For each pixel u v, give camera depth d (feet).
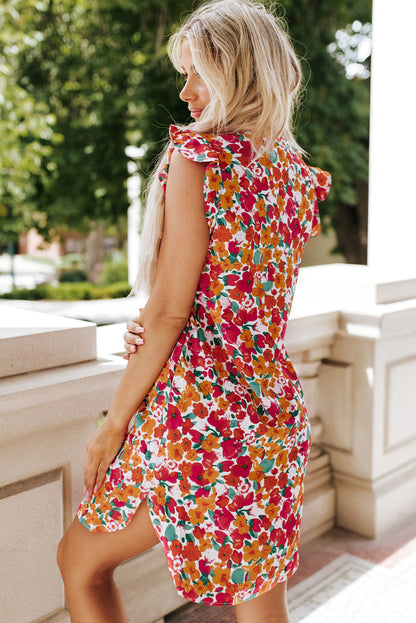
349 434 9.46
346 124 37.91
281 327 4.61
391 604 7.67
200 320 4.38
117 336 7.08
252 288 4.32
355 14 37.76
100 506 4.71
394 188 11.02
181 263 4.17
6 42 37.93
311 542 9.25
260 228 4.30
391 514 9.59
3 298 50.65
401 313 8.96
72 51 38.96
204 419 4.32
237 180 4.18
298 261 4.78
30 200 43.39
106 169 41.04
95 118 39.75
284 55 4.34
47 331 5.65
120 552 4.78
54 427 5.54
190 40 4.15
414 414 9.99
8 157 38.17
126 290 51.16
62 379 5.44
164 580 7.31
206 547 4.40
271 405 4.45
